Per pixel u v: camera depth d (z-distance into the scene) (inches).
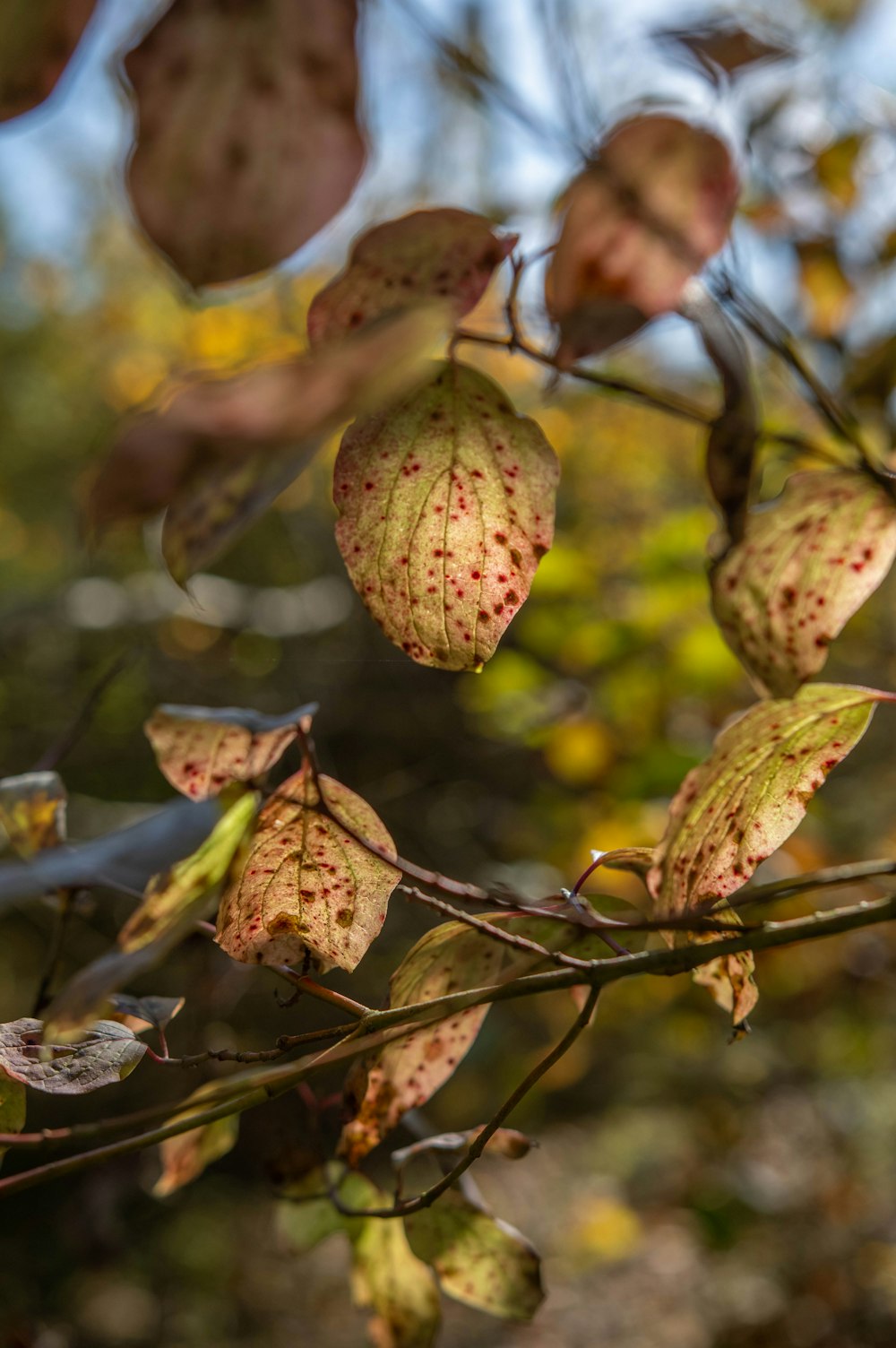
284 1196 20.6
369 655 109.5
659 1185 99.3
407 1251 20.5
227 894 17.5
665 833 18.3
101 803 63.9
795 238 22.3
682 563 44.4
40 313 133.4
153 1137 16.9
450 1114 93.2
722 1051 76.2
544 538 16.3
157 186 13.8
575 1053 53.9
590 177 15.4
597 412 76.9
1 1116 17.0
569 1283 96.7
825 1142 72.8
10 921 82.5
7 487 149.7
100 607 84.5
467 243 15.7
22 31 13.4
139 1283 92.9
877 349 19.9
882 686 61.7
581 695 48.9
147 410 11.7
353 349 11.4
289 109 13.8
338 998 17.5
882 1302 59.6
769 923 17.5
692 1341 75.8
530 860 54.5
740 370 16.6
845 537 17.5
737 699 46.9
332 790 17.4
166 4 13.8
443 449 16.2
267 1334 96.0
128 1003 17.9
